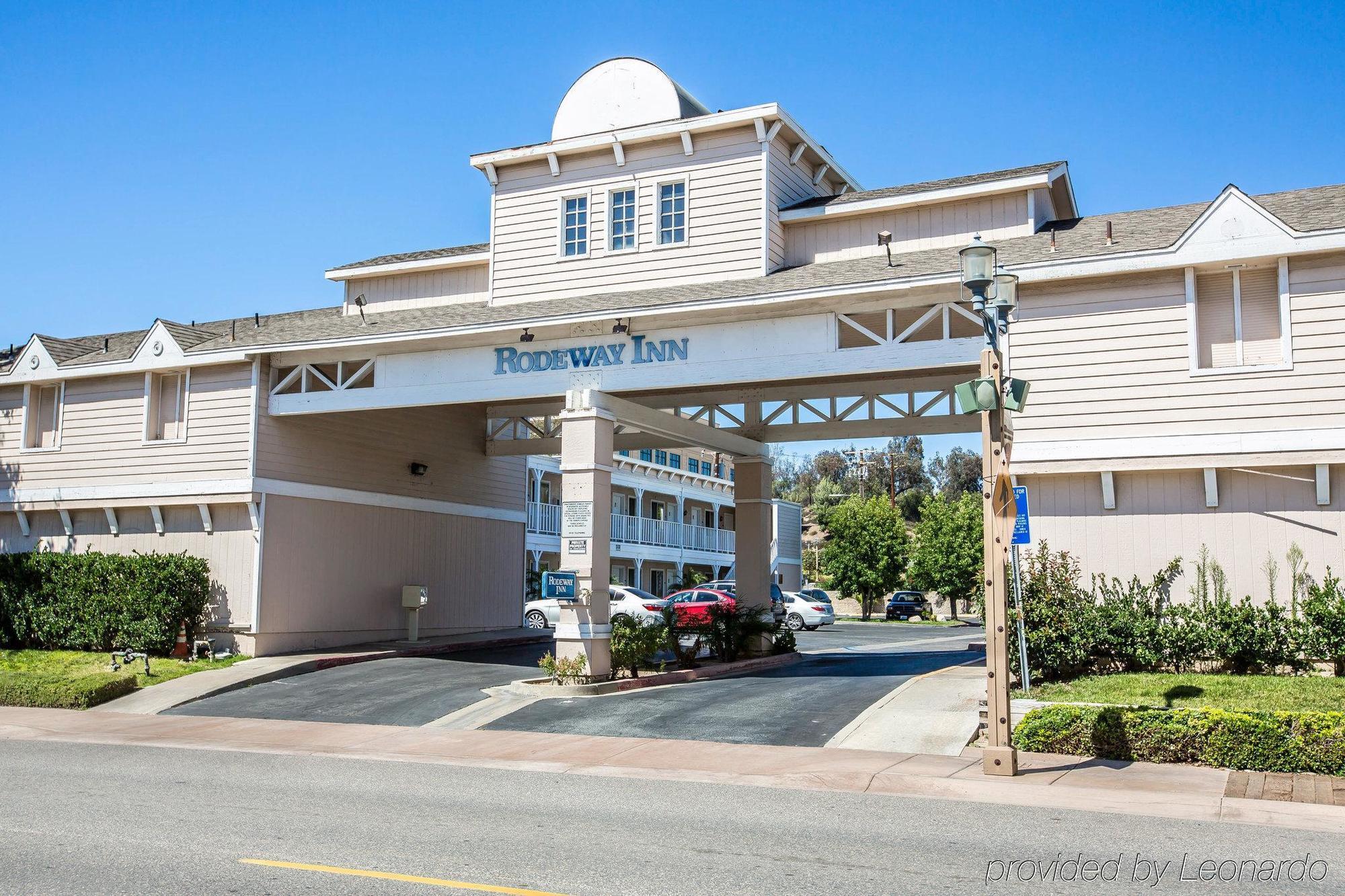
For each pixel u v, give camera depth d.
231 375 22.55
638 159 21.48
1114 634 14.59
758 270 20.14
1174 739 11.80
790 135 21.12
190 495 22.56
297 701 17.75
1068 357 15.24
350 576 24.00
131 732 15.54
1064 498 15.23
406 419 25.86
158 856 7.97
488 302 22.53
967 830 8.88
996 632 11.48
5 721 16.72
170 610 21.56
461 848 8.23
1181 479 14.67
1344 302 13.93
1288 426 14.03
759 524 22.91
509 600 29.23
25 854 8.05
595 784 11.24
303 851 8.12
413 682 19.17
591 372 18.80
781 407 23.05
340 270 25.34
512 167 22.56
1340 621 13.41
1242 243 14.23
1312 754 11.21
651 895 6.91
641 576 51.00
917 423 21.80
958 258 17.06
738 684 18.31
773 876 7.39
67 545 24.55
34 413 25.38
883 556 55.12
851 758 12.29
